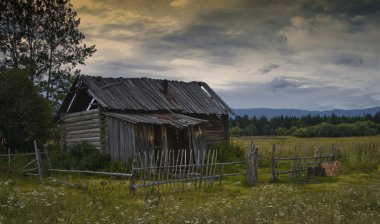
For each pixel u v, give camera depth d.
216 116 29.12
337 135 111.69
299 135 114.50
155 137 25.36
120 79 27.17
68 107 27.17
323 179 21.33
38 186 16.02
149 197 13.38
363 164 26.06
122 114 23.64
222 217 10.12
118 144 22.78
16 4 33.41
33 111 23.83
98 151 23.39
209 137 28.31
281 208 11.53
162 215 10.62
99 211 10.80
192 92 29.81
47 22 34.44
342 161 27.62
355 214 10.81
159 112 26.08
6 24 33.72
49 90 34.38
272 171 20.47
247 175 18.80
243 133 131.75
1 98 23.06
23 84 23.88
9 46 33.72
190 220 9.89
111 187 15.45
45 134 25.08
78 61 35.84
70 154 23.31
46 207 10.55
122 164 21.69
